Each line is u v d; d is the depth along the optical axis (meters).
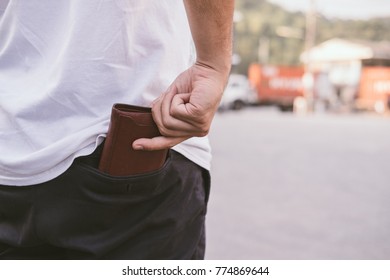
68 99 1.32
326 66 49.44
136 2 1.31
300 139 16.50
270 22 89.44
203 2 1.17
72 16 1.32
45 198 1.32
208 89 1.22
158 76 1.35
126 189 1.30
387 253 4.79
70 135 1.30
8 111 1.35
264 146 14.10
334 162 11.12
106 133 1.30
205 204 1.54
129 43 1.32
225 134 17.66
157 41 1.35
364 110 38.84
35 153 1.31
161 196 1.39
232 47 1.25
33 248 1.42
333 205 6.73
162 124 1.25
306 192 7.54
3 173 1.34
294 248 4.86
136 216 1.36
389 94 38.03
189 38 1.47
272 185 8.03
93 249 1.34
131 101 1.33
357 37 90.25
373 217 6.14
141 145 1.26
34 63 1.38
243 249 4.77
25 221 1.36
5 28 1.41
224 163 10.45
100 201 1.30
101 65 1.31
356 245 5.01
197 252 1.53
